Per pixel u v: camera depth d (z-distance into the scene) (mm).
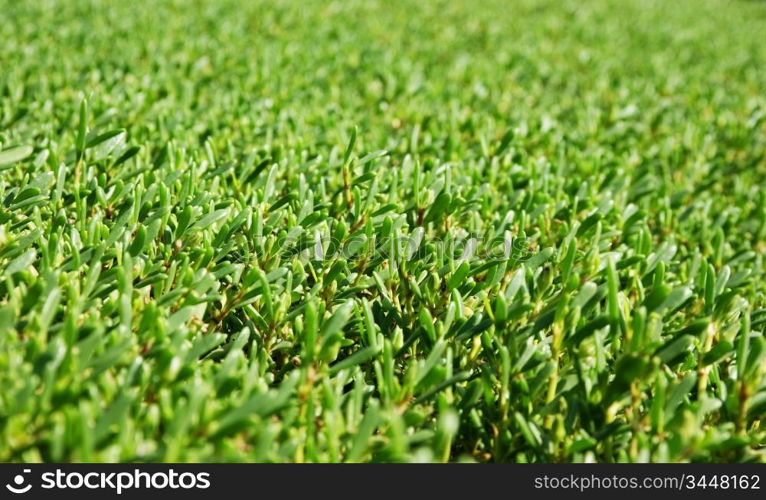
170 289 621
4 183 676
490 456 591
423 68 1512
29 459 539
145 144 771
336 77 1289
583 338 589
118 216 660
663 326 647
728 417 588
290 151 781
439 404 569
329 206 704
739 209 863
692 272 668
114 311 597
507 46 1849
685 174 1005
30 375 549
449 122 1036
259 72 1186
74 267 600
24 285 582
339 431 570
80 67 1114
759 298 705
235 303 618
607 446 579
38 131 781
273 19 1800
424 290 643
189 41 1408
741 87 1679
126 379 555
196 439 545
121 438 533
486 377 589
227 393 562
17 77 965
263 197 692
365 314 593
